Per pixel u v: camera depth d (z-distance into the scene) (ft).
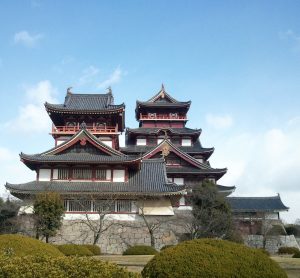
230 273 45.98
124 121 219.61
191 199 170.91
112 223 153.58
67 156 165.17
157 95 263.70
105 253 149.79
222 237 154.71
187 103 257.55
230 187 208.03
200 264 46.34
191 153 234.99
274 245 202.69
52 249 58.03
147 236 153.69
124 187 158.30
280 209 227.81
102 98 227.81
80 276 37.83
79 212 155.33
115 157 165.17
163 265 47.32
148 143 247.70
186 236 154.10
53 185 158.10
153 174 172.24
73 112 201.98
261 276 46.70
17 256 47.52
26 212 150.82
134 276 39.96
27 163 162.71
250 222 219.82
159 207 158.10
